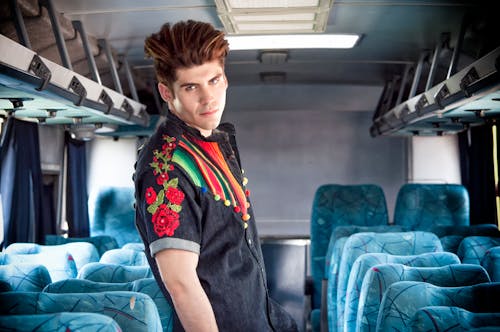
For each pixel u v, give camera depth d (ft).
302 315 14.66
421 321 4.83
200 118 4.38
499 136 13.42
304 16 10.63
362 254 8.57
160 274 4.30
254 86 19.66
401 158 19.83
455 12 11.04
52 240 13.34
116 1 10.23
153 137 4.52
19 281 6.93
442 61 14.39
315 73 17.54
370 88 19.48
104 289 5.96
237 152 5.10
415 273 6.92
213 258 4.38
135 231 15.71
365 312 6.88
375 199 15.30
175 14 11.12
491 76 8.36
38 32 10.62
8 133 12.23
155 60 4.34
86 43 11.51
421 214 15.88
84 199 16.65
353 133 20.06
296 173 20.15
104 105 11.58
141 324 4.69
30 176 13.00
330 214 15.19
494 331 4.14
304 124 20.15
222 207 4.43
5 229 12.12
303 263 15.03
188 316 4.07
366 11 11.14
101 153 17.92
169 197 4.15
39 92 8.69
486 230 13.38
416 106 13.09
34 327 3.89
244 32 11.84
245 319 4.45
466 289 6.05
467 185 17.08
